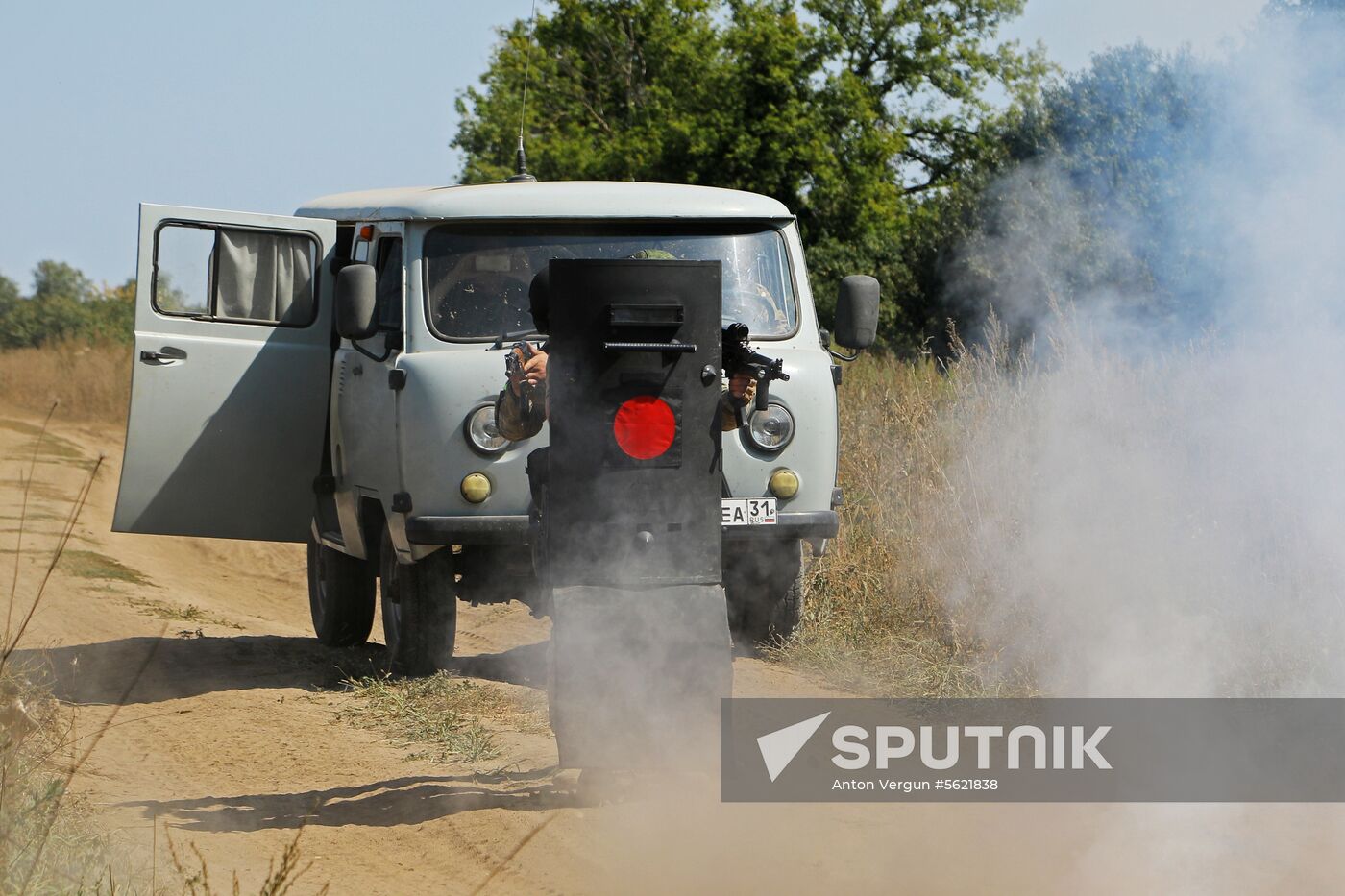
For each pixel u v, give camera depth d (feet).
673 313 41.01
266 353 70.90
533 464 44.93
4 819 34.40
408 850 39.96
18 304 281.74
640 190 66.18
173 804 44.27
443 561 64.34
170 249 69.31
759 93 314.96
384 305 65.46
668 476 41.39
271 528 72.23
